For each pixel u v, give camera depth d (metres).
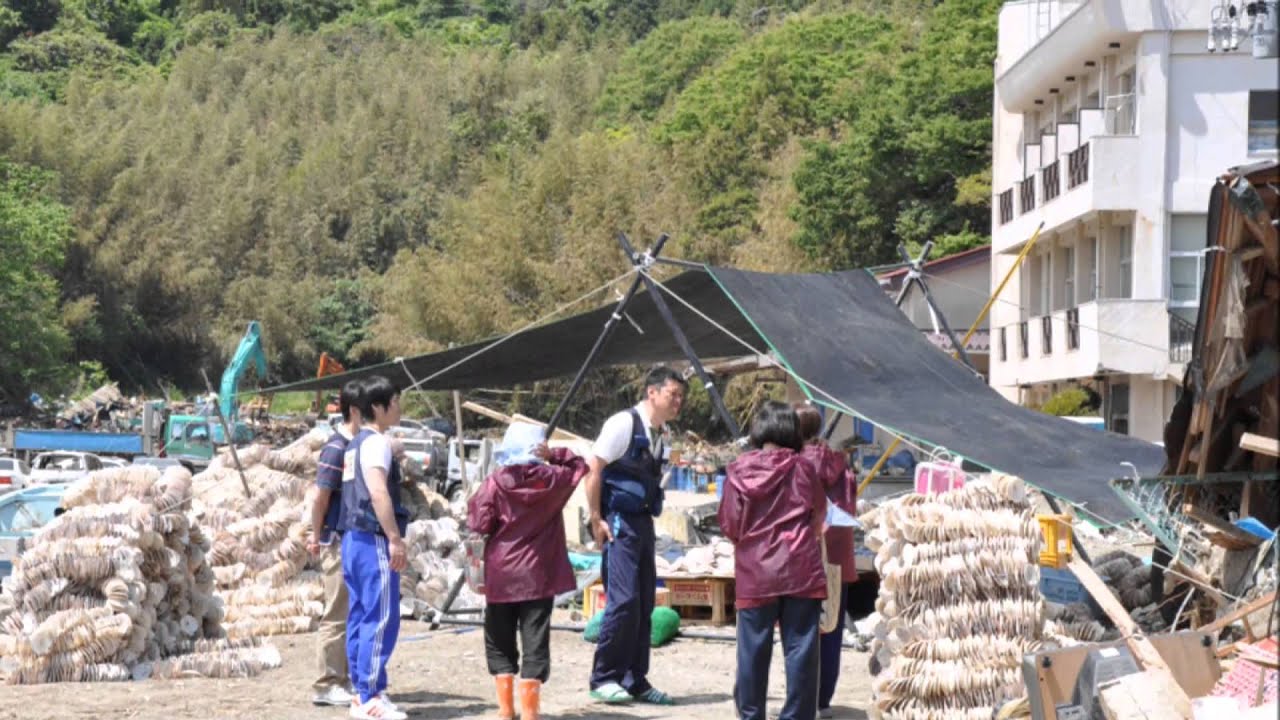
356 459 8.32
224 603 12.19
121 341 90.81
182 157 103.44
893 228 48.94
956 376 11.18
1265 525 8.63
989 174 45.50
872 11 82.56
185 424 43.91
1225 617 6.91
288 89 128.62
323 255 101.12
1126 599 9.78
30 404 63.78
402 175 108.44
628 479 8.96
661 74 94.44
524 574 8.13
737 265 52.41
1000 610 7.52
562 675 10.12
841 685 9.84
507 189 66.75
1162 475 8.75
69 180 90.81
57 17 143.88
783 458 7.53
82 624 9.85
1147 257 27.83
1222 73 27.62
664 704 9.02
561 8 159.75
